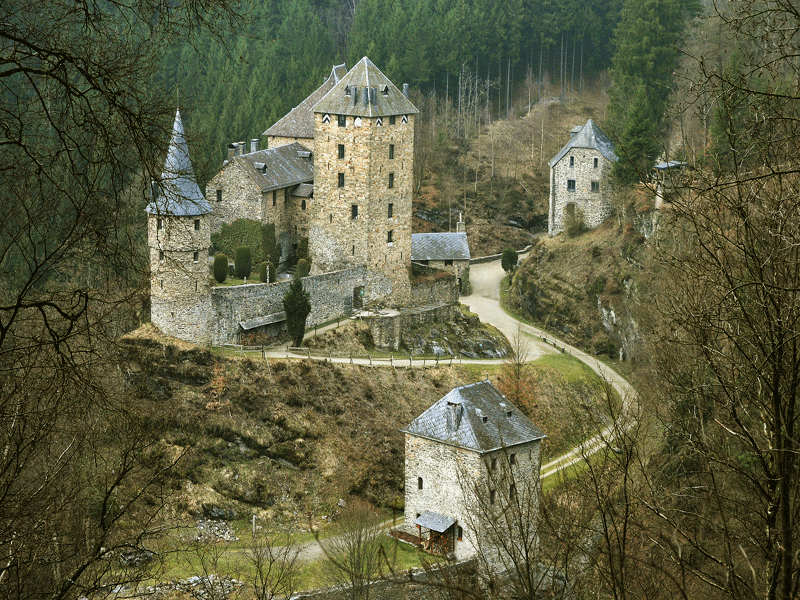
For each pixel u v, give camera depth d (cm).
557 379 8231
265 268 8419
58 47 1755
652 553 2136
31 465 2334
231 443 6712
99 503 2783
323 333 8112
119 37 1841
